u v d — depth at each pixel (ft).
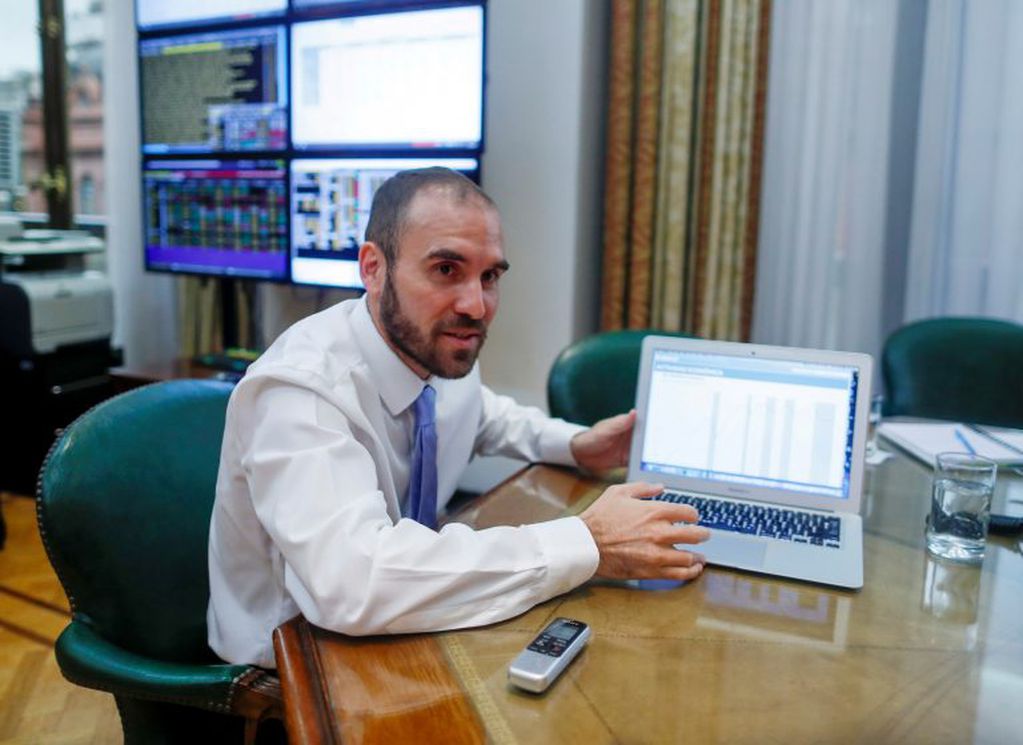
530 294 8.68
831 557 3.55
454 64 7.64
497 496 4.30
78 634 3.48
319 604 2.88
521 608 3.04
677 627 2.99
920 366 6.96
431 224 3.28
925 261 8.22
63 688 6.68
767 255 8.65
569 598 3.19
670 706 2.50
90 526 3.58
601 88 8.65
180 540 3.92
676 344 4.36
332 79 8.25
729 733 2.36
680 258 8.53
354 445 3.26
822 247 8.41
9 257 9.98
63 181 11.78
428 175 3.42
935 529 3.77
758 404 4.18
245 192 8.99
